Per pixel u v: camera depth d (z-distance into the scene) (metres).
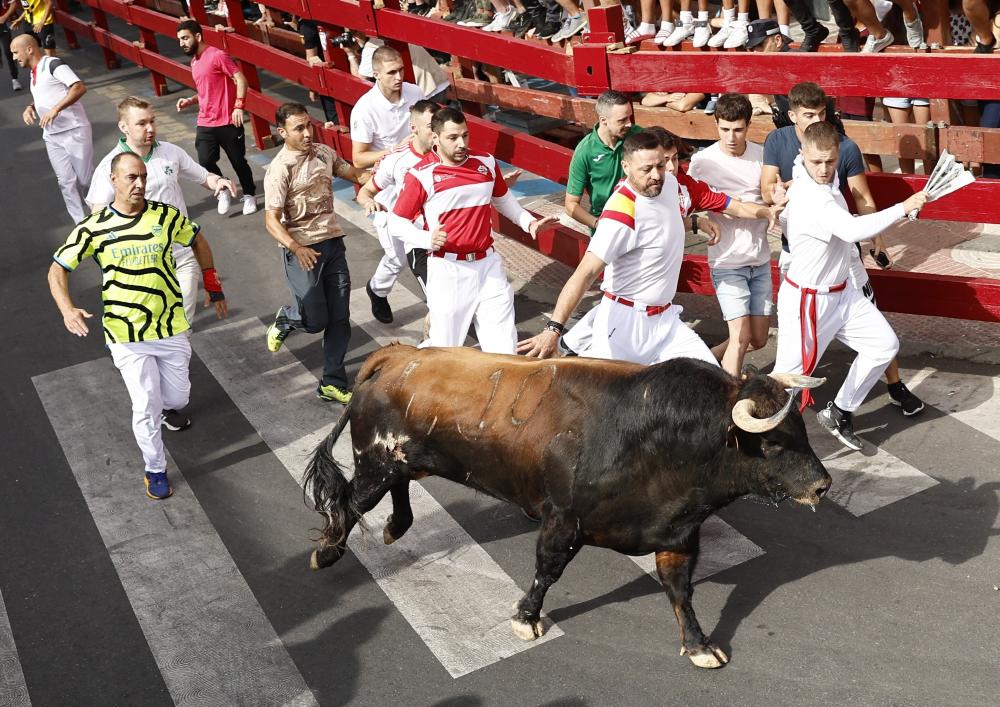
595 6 6.69
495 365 4.59
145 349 5.99
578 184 6.32
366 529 5.70
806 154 5.27
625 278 5.44
